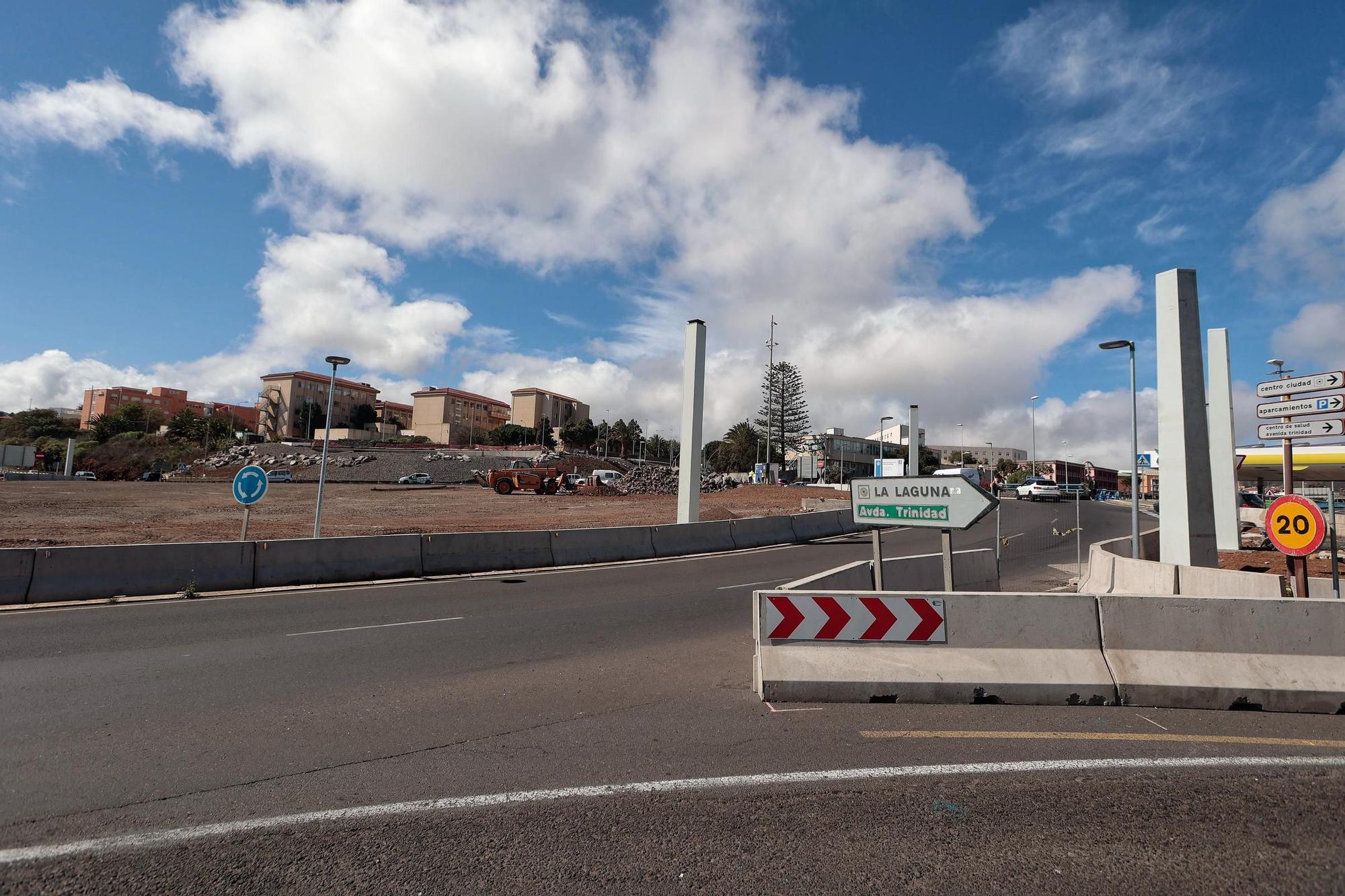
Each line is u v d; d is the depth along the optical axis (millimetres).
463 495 48281
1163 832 3637
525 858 3342
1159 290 13992
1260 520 31062
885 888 3088
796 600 6355
